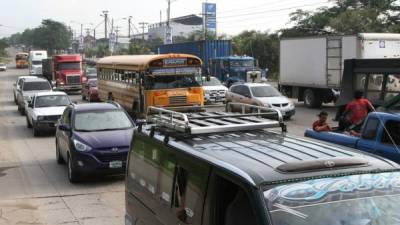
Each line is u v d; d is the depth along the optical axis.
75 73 45.75
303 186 3.84
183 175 4.73
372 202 3.86
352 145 10.12
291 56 30.77
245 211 4.12
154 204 5.39
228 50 43.50
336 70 27.16
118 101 26.20
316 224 3.69
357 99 13.52
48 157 16.33
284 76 31.59
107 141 12.58
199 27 122.81
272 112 5.68
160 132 5.63
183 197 4.68
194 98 22.31
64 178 13.24
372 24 50.44
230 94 26.77
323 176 3.93
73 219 9.55
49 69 56.12
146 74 21.81
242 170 3.97
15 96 36.78
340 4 58.62
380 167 4.14
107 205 10.55
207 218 4.21
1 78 71.19
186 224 4.56
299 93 30.81
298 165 3.96
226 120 5.78
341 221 3.73
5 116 29.50
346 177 3.97
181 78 22.23
